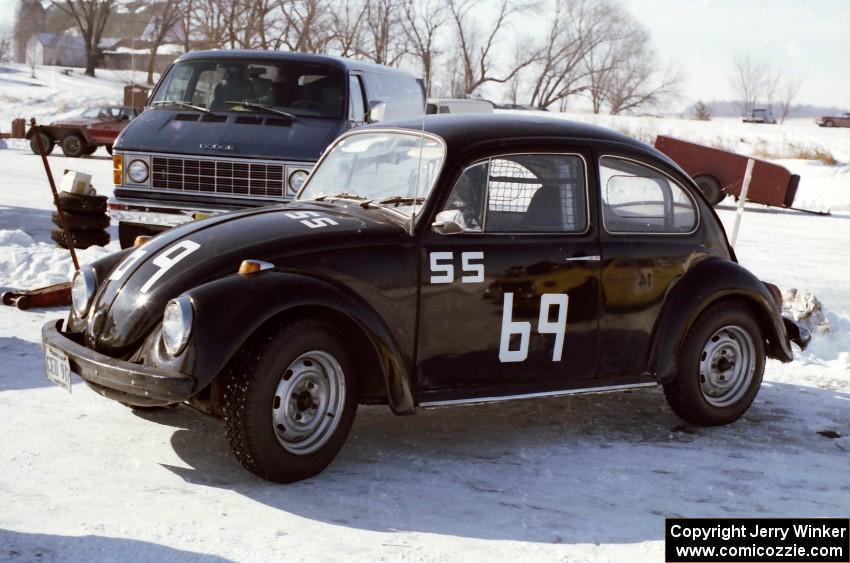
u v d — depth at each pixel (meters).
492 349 5.25
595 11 68.75
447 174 5.17
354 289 4.82
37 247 10.84
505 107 62.44
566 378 5.50
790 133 58.25
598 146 5.62
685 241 5.86
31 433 5.19
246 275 4.57
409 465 5.03
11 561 3.61
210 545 3.88
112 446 5.06
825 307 11.15
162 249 5.00
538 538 4.18
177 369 4.37
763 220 23.16
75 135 31.75
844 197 32.66
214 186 9.91
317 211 5.27
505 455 5.29
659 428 5.95
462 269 5.11
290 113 10.29
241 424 4.46
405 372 4.86
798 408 6.62
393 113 11.79
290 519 4.23
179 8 49.94
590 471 5.10
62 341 4.91
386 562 3.83
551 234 5.41
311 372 4.67
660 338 5.72
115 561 3.68
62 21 93.06
